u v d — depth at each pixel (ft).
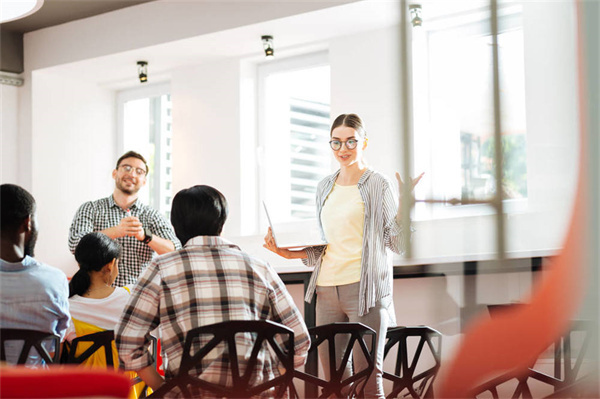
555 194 8.39
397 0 8.68
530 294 10.16
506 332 9.46
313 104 20.29
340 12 17.81
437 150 15.58
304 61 20.39
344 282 13.11
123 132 23.75
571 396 9.21
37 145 22.38
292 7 18.20
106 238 11.84
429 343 11.09
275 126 20.85
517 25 11.62
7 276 9.64
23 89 22.57
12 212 9.63
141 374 8.96
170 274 8.68
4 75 22.17
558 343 10.39
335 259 13.29
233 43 19.95
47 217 22.41
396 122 9.01
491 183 8.71
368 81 18.57
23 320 9.65
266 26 18.80
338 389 10.21
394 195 13.14
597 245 8.18
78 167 23.15
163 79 22.79
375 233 13.09
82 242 11.74
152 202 23.41
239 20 18.95
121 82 23.34
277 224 20.29
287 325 9.13
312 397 14.65
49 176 22.53
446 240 14.44
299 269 18.49
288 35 19.27
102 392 3.80
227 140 20.81
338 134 13.52
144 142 23.59
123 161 17.58
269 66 20.92
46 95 22.59
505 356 9.44
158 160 23.41
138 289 8.70
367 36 18.66
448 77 16.30
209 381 8.57
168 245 17.04
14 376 3.76
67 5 20.66
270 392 8.96
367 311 12.85
